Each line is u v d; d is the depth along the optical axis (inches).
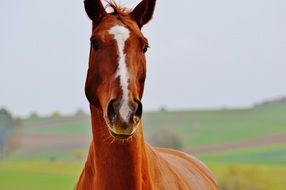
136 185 257.9
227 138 3193.9
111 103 238.2
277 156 2763.3
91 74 255.6
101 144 258.5
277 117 3651.6
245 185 1430.9
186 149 2987.2
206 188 337.4
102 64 248.2
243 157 2790.4
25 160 3068.4
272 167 2148.1
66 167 2674.7
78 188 283.4
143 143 264.2
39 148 3243.1
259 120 3533.5
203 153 2903.5
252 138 3216.0
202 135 3216.0
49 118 3627.0
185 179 314.0
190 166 345.7
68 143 3245.6
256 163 2498.8
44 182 2198.6
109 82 244.2
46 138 3368.6
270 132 3299.7
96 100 255.0
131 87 239.8
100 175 260.1
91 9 264.7
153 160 279.7
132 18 267.4
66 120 3590.1
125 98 237.1
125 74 241.8
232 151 2940.5
